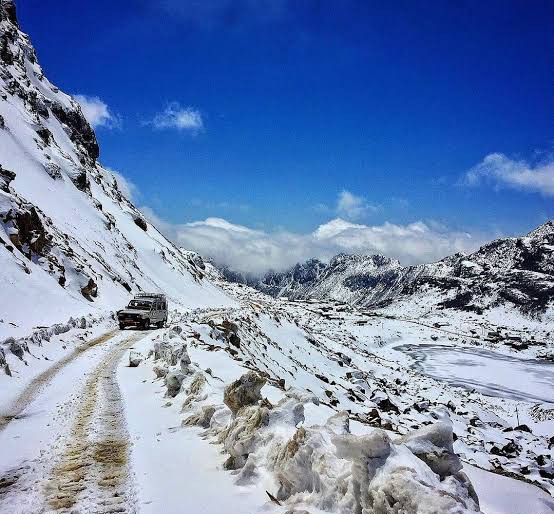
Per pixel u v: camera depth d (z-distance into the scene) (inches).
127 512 243.0
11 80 3545.8
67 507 251.1
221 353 849.5
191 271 4244.6
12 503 256.1
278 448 284.2
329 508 222.5
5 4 4384.8
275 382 657.0
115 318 1454.2
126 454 334.6
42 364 706.2
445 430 239.1
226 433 347.3
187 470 301.0
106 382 615.8
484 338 7475.4
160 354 749.9
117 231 3142.2
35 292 1128.8
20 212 1418.6
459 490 208.7
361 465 215.5
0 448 347.9
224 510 240.2
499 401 2965.1
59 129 4001.0
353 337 5319.9
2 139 2436.0
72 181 3068.4
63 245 1798.7
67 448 348.8
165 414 455.8
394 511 193.2
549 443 1627.7
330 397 1323.8
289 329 2444.6
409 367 4286.4
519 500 276.5
